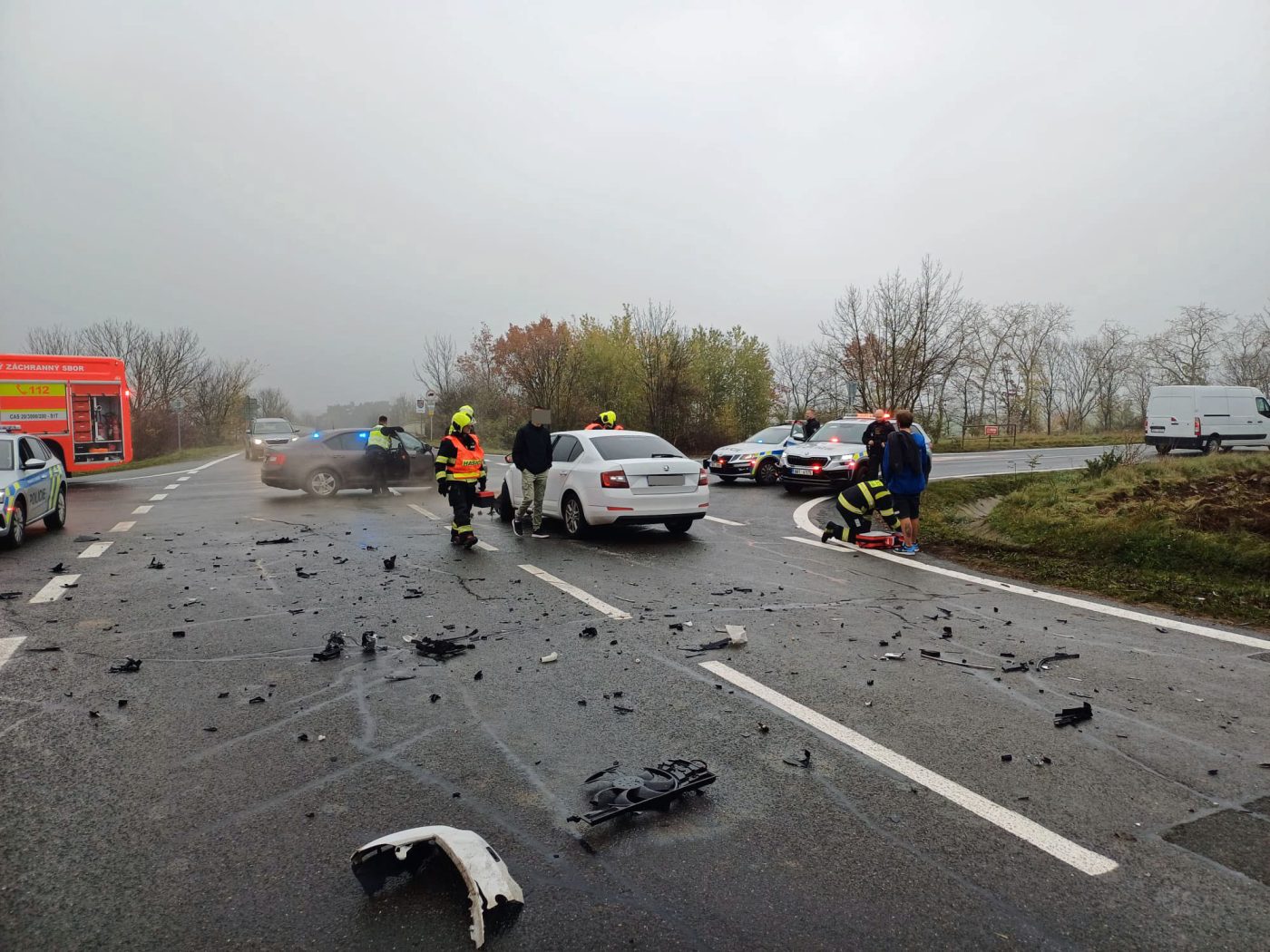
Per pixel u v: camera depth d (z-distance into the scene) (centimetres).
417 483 1839
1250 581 766
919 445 970
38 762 375
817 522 1248
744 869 287
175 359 5569
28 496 1020
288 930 252
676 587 773
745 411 3762
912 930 253
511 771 367
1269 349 4403
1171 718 434
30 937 248
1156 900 270
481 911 248
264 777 360
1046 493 1275
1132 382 5038
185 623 626
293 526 1193
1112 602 713
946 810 332
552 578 814
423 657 540
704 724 424
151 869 286
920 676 503
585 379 3603
